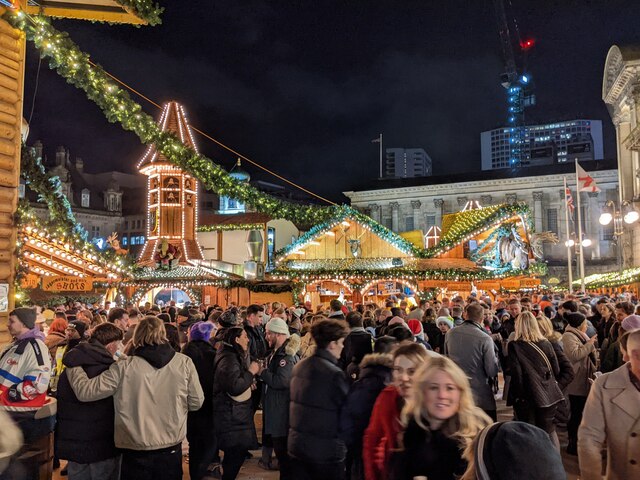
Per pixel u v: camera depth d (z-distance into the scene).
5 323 9.84
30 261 17.92
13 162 10.30
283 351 7.04
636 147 49.28
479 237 30.92
